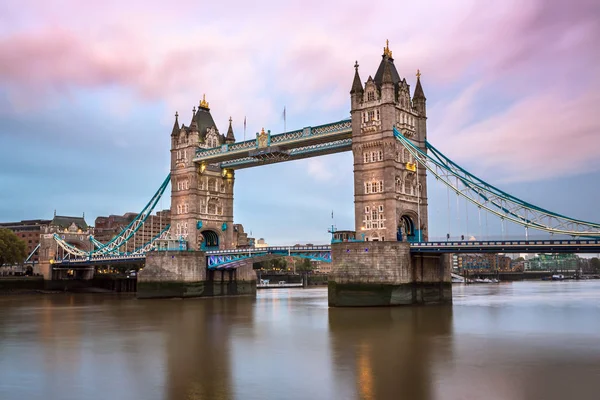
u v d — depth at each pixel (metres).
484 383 32.56
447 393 30.45
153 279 115.69
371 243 81.56
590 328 56.16
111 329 60.66
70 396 31.38
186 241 119.38
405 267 81.81
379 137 88.56
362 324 60.72
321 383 33.06
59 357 43.09
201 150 120.56
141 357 42.59
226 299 112.62
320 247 96.12
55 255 162.75
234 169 129.25
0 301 115.19
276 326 60.91
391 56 94.00
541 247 73.12
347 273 82.81
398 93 92.06
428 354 41.72
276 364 38.88
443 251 80.88
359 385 32.41
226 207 127.06
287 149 107.50
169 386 33.03
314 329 57.41
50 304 103.50
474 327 57.12
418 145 94.31
